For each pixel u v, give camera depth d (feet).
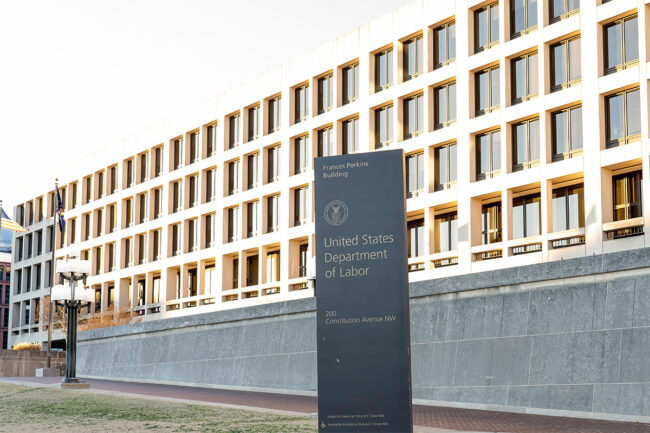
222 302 211.00
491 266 150.20
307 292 186.80
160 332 139.74
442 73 164.04
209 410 76.84
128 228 250.37
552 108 144.77
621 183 137.80
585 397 75.25
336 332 50.78
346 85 188.03
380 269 50.83
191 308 220.84
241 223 209.26
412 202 167.12
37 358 171.01
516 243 146.20
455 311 89.71
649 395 70.64
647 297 72.90
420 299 94.02
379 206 51.37
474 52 160.04
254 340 118.62
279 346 113.70
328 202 51.90
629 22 136.56
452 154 162.81
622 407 72.28
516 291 84.02
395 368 49.96
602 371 74.64
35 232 305.53
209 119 223.30
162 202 238.68
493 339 84.99
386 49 178.81
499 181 151.33
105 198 263.29
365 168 51.85
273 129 206.59
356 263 51.11
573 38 144.25
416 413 79.15
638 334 72.74
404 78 174.09
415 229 171.32
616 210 137.80
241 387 118.32
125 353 147.33
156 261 236.22
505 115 151.53
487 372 84.69
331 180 52.08
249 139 212.84
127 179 256.73
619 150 134.00
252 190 207.21
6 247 436.35
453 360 88.48
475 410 82.79
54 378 140.97
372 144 177.78
